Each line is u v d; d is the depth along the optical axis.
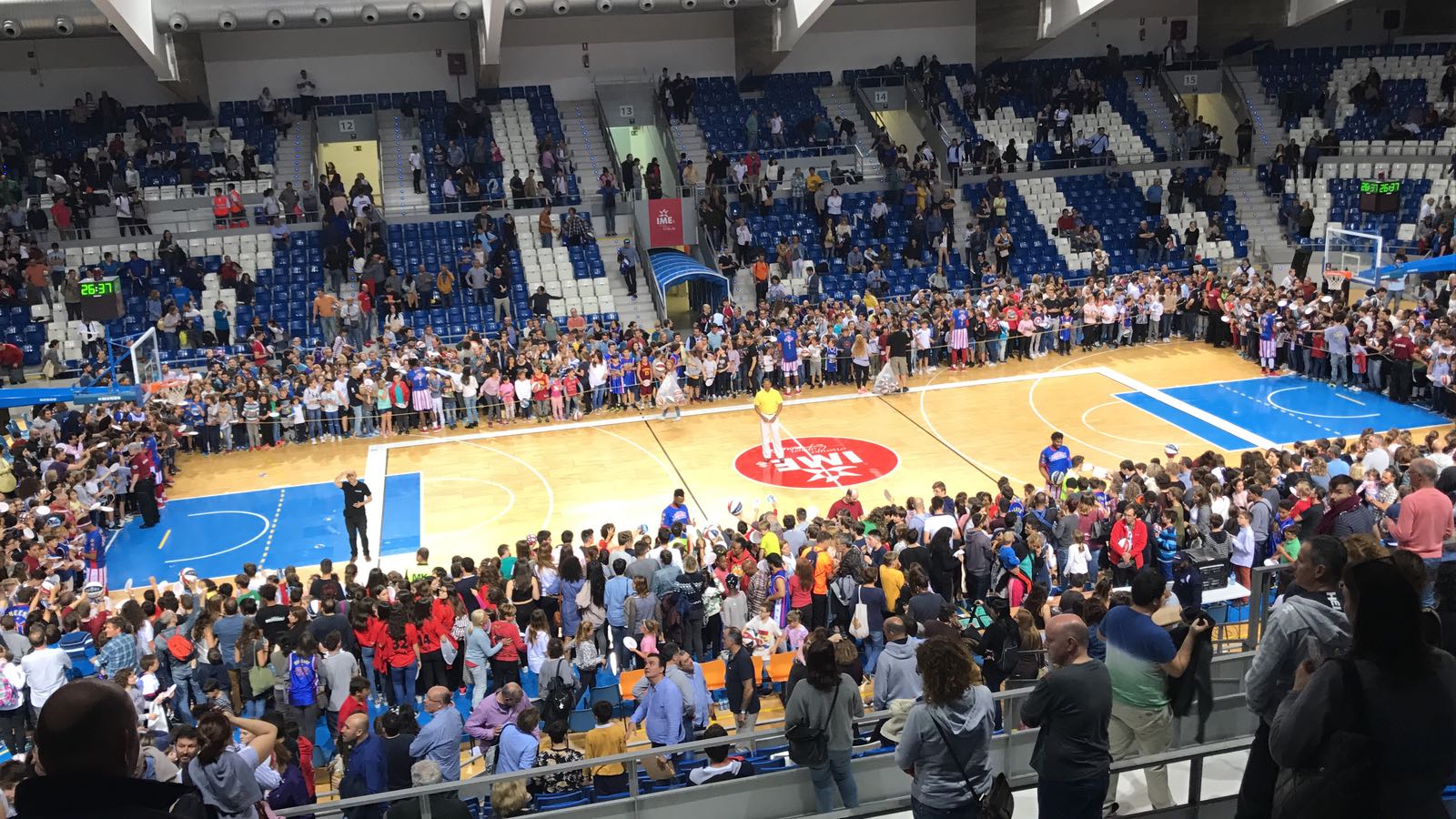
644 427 25.83
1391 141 36.16
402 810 7.12
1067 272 34.34
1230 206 36.25
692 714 10.57
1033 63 40.44
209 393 24.88
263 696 12.75
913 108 38.56
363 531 19.19
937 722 5.78
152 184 33.06
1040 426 24.72
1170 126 39.22
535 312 29.53
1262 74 40.31
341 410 25.66
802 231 34.31
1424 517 10.08
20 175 31.81
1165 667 6.29
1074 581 15.02
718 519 20.30
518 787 7.55
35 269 28.83
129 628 13.10
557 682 11.30
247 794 6.30
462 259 30.77
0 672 12.55
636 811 7.11
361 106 36.03
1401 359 24.56
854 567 14.04
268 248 31.70
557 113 36.72
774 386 28.34
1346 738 3.63
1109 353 30.47
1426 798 3.65
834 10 39.19
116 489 21.03
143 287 29.73
